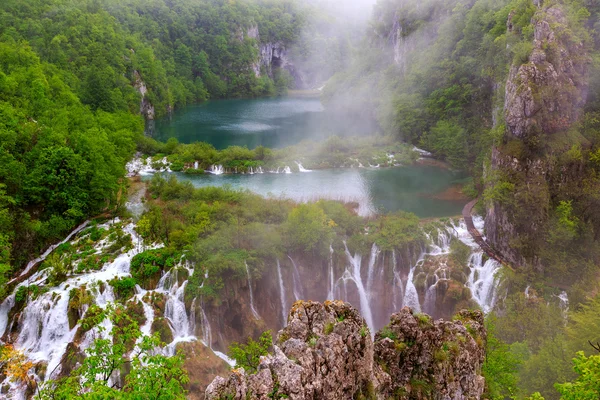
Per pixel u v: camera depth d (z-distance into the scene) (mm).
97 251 62156
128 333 27891
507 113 66312
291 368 18719
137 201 81062
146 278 57688
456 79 113375
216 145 133500
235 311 58125
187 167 106875
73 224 66312
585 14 73625
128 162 104125
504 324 51844
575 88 65562
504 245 64562
